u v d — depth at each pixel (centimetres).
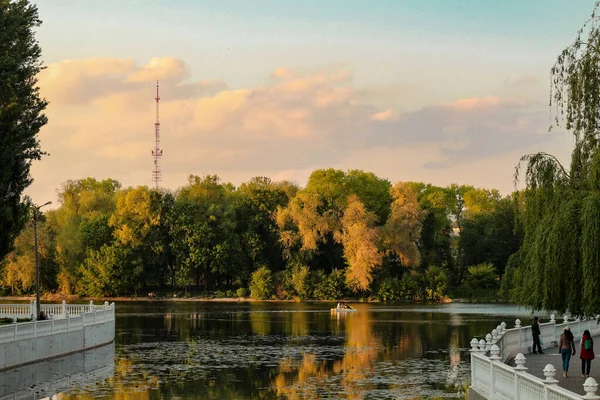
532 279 2456
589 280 2230
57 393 3158
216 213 12094
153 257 11869
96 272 11688
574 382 2886
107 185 16400
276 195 12631
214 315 8419
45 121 4328
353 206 11181
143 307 9944
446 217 12900
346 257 11225
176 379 3584
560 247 2331
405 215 11038
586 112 2470
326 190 12381
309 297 11400
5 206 4109
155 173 14250
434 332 6275
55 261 11856
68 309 5669
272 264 12425
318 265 12144
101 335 5025
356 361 4338
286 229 11831
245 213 12456
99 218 12250
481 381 2512
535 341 4038
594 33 2516
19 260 11369
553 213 2436
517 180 2631
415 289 11069
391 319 7819
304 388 3338
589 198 2277
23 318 5091
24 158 4250
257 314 8600
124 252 11638
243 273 12006
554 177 2561
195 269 12069
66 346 4425
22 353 3900
